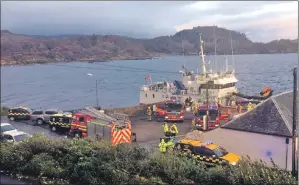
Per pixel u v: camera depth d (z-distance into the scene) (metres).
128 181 17.27
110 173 17.34
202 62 54.78
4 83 164.12
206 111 40.22
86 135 33.19
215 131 26.64
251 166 18.62
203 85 52.66
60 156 19.89
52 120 39.12
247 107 45.16
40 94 117.75
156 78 149.12
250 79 131.00
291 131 23.39
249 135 25.09
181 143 24.53
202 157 23.19
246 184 17.06
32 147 20.55
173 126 34.44
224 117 41.81
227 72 60.03
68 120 37.84
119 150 19.47
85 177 17.58
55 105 93.62
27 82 166.12
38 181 18.23
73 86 138.25
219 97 51.66
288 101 27.34
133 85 133.25
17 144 21.19
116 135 30.62
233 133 25.88
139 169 18.19
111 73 193.38
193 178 18.22
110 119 32.19
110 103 93.38
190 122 42.41
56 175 18.53
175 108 46.66
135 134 32.97
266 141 24.30
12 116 46.84
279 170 19.03
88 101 97.69
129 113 47.69
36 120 43.78
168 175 17.86
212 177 17.84
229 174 17.72
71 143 20.48
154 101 56.81
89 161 18.30
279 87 105.69
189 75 55.53
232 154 23.59
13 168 19.84
